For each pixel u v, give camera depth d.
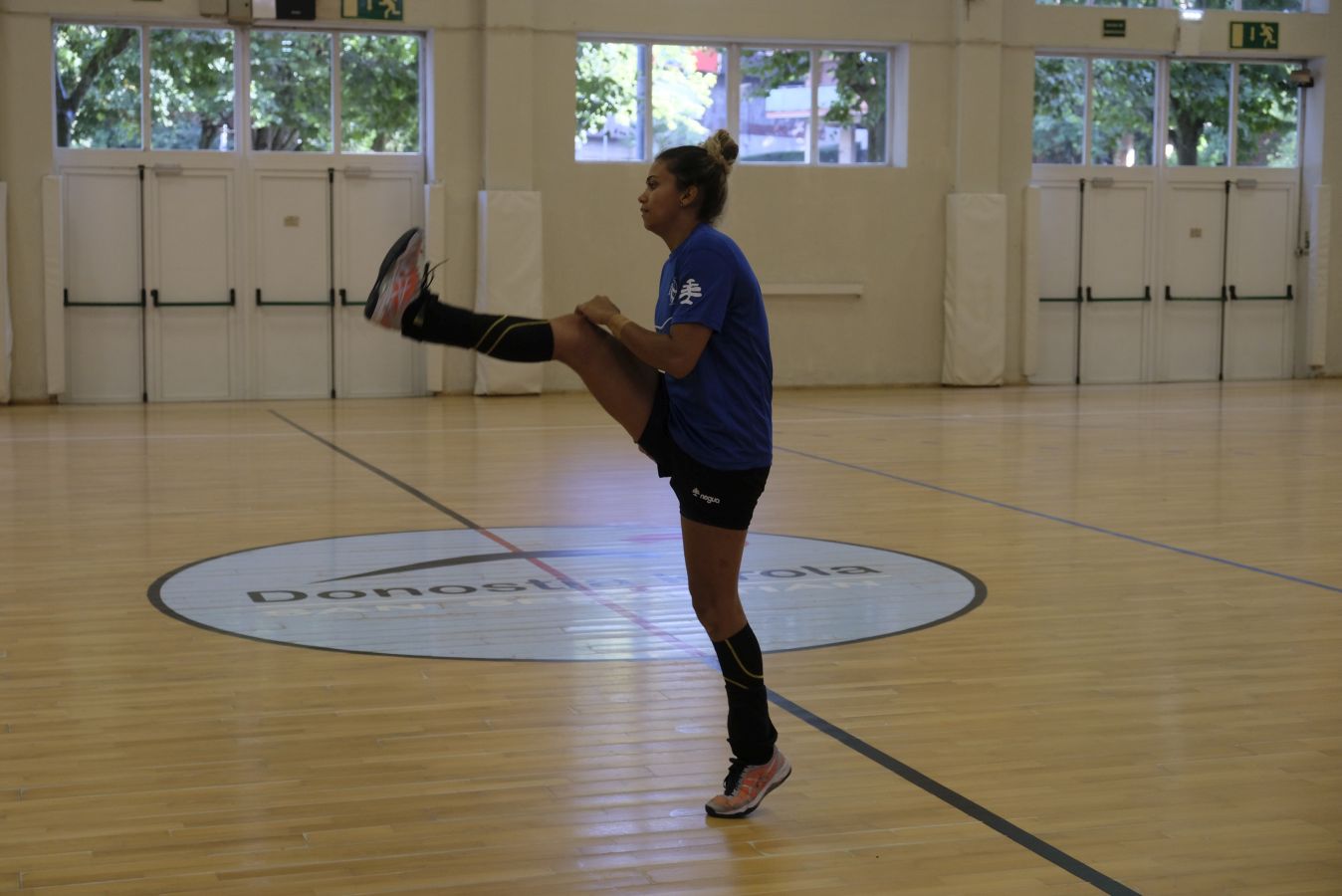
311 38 13.90
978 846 2.70
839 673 4.03
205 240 13.81
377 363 14.38
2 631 4.46
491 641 4.37
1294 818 2.86
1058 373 16.22
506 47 13.98
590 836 2.75
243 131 13.80
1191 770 3.17
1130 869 2.58
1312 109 16.45
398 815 2.85
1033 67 15.59
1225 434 10.68
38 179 13.16
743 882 2.53
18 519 6.68
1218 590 5.19
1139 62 16.06
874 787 3.04
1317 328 16.66
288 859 2.61
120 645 4.29
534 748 3.31
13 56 13.01
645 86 14.69
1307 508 7.15
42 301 13.30
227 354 13.96
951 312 15.48
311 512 6.91
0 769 3.13
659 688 3.84
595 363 2.78
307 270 14.09
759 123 15.08
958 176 15.39
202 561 5.64
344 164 14.09
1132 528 6.56
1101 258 16.17
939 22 15.22
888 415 12.35
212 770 3.13
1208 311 16.55
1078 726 3.52
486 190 14.04
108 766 3.16
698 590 2.87
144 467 8.62
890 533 6.43
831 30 14.93
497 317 2.72
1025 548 6.05
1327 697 3.80
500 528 6.48
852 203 15.27
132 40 13.44
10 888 2.45
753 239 15.06
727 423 2.76
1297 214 16.67
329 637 4.41
